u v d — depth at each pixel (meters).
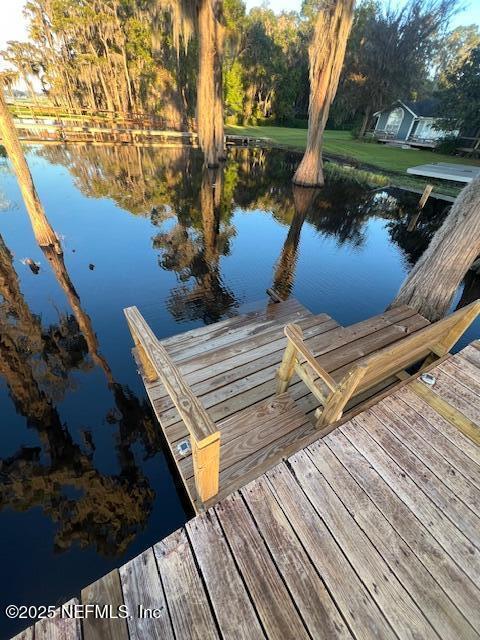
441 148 21.62
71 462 3.03
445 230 4.17
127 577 1.48
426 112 24.92
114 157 17.20
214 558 1.56
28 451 3.15
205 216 10.00
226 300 5.76
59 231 8.40
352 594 1.46
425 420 2.36
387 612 1.42
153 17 15.90
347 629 1.37
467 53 26.95
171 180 13.80
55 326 4.95
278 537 1.65
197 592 1.45
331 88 12.51
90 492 2.81
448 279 4.13
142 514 2.64
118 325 5.00
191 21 13.64
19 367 4.18
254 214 10.47
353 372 1.80
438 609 1.43
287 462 2.01
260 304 5.30
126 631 1.32
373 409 2.42
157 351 1.77
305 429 2.42
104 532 2.53
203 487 1.66
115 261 7.01
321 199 12.49
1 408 3.58
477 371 2.90
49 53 27.33
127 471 2.97
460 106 19.42
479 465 2.08
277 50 31.64
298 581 1.50
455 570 1.57
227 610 1.40
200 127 16.12
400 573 1.54
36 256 7.05
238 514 1.74
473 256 4.00
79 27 24.19
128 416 3.51
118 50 26.30
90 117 26.97
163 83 25.97
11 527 2.56
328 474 1.96
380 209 11.56
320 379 2.42
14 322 5.02
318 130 13.39
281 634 1.34
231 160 18.92
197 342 3.63
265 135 27.86
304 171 14.33
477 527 1.75
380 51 23.06
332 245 8.39
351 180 15.17
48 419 3.46
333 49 11.68
